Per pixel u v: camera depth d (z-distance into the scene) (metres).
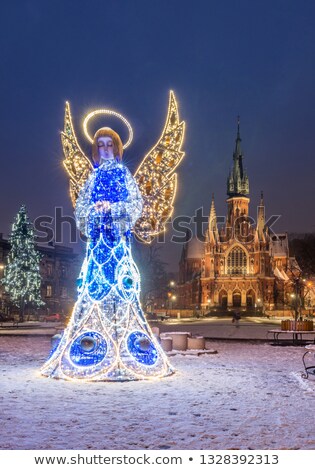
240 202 149.38
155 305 128.38
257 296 131.00
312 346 22.52
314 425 10.09
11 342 32.59
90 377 15.09
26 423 10.09
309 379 16.17
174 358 22.62
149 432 9.47
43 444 8.67
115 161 15.90
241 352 26.14
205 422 10.27
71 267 111.69
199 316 111.31
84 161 16.44
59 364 15.53
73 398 12.64
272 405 12.06
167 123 15.59
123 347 15.55
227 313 112.06
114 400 12.44
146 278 84.44
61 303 106.69
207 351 24.64
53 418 10.51
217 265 134.62
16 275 72.19
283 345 30.81
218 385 14.96
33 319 77.75
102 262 16.00
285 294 131.88
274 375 17.30
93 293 15.95
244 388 14.48
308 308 108.38
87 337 15.34
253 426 9.98
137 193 15.55
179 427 9.84
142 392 13.53
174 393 13.47
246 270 133.62
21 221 73.44
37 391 13.56
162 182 15.58
